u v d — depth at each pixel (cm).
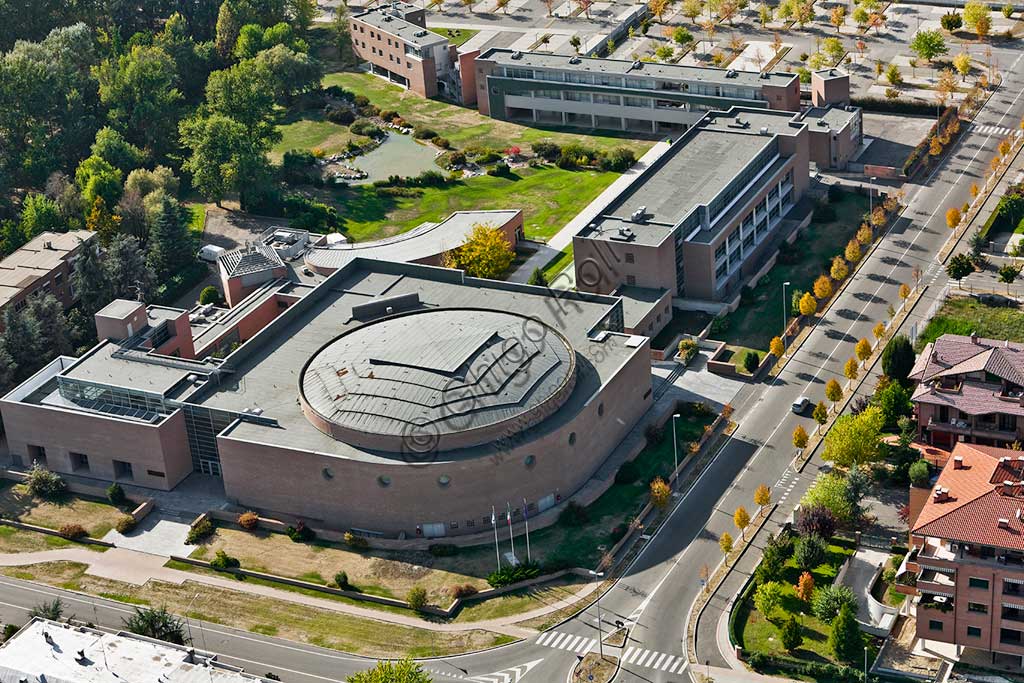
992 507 17850
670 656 18762
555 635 19312
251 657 19325
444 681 18662
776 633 18875
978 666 17938
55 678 17488
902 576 18962
